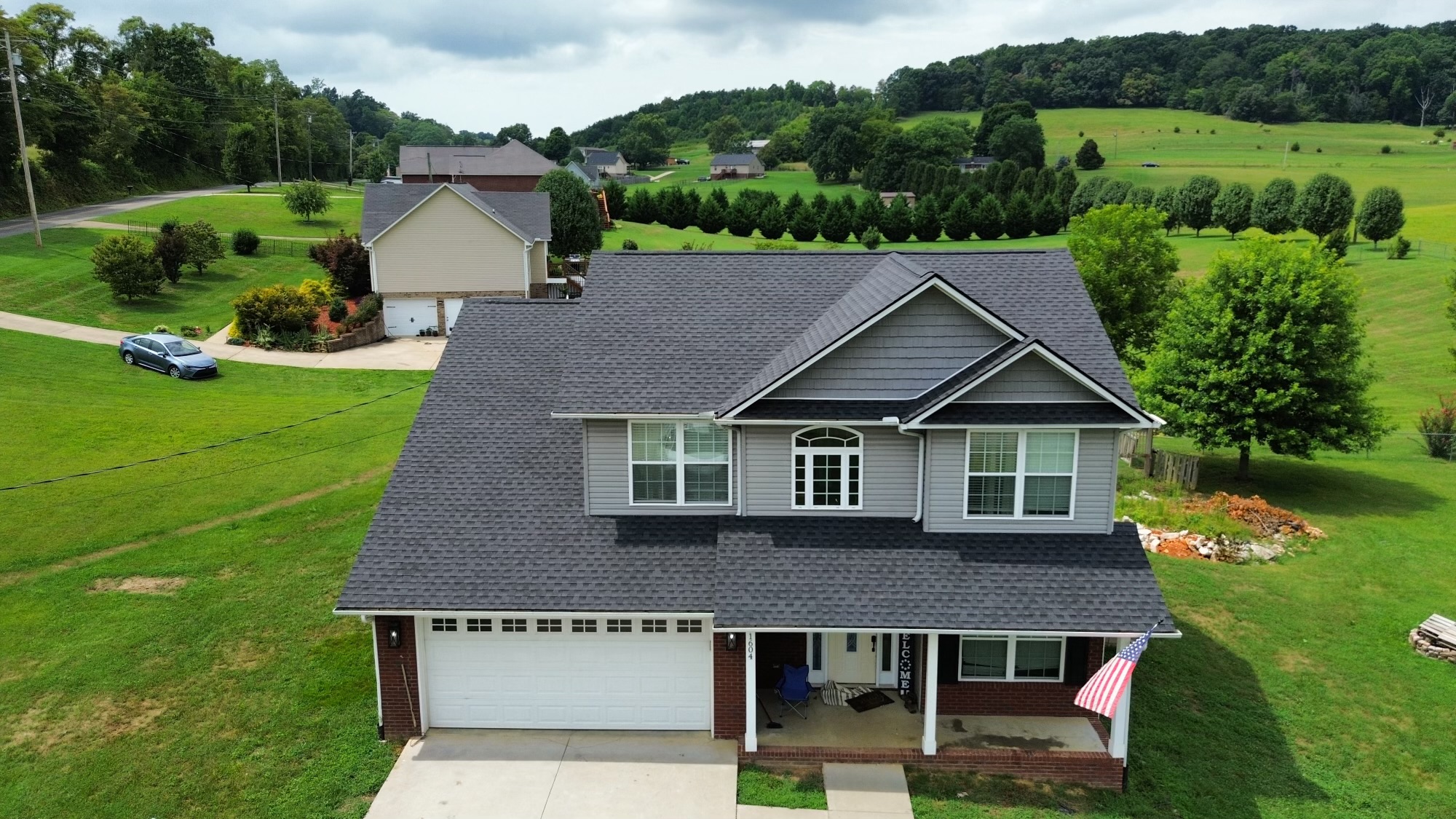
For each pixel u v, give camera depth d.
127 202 86.81
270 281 59.50
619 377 18.31
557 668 17.34
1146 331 43.22
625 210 98.44
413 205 53.38
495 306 22.38
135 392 37.19
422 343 50.78
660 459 18.17
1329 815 15.54
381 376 42.72
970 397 16.84
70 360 40.34
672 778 15.97
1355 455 36.50
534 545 17.58
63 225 68.56
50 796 15.08
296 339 46.88
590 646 17.25
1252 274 29.70
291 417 35.50
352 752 16.56
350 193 116.38
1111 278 42.66
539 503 18.36
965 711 17.66
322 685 18.39
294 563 23.55
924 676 17.44
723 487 18.33
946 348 17.45
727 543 17.25
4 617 20.56
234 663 19.05
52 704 17.47
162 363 40.09
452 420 19.84
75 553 23.72
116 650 19.33
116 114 97.62
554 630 17.17
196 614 20.91
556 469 19.02
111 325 46.75
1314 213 73.75
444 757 16.53
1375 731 17.89
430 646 17.22
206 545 24.53
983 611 15.86
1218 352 30.05
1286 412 29.55
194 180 113.81
